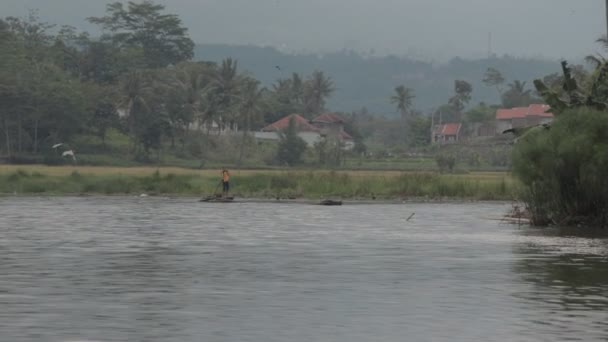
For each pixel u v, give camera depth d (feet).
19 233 516.73
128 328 228.84
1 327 229.45
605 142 571.28
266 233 525.34
